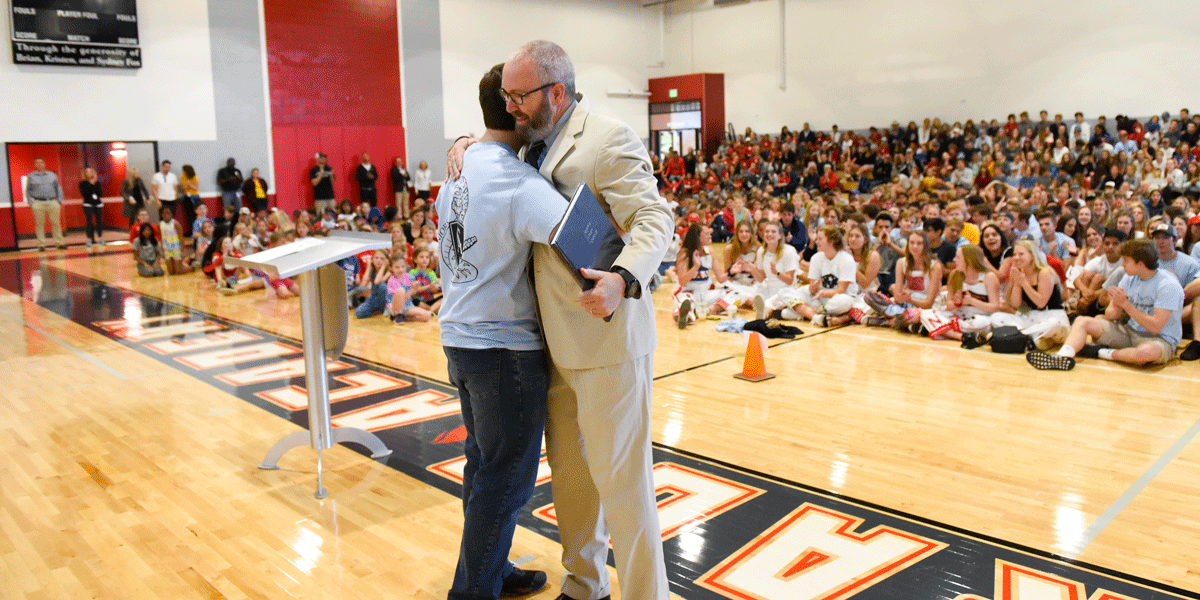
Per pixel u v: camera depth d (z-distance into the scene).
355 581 2.90
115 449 4.45
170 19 17.11
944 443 4.31
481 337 2.33
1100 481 3.75
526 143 2.49
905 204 13.34
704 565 2.97
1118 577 2.84
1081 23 19.66
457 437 4.57
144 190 16.77
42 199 16.19
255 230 12.73
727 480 3.82
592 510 2.60
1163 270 5.84
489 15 22.05
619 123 2.25
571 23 24.08
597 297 2.01
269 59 18.50
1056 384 5.45
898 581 2.82
